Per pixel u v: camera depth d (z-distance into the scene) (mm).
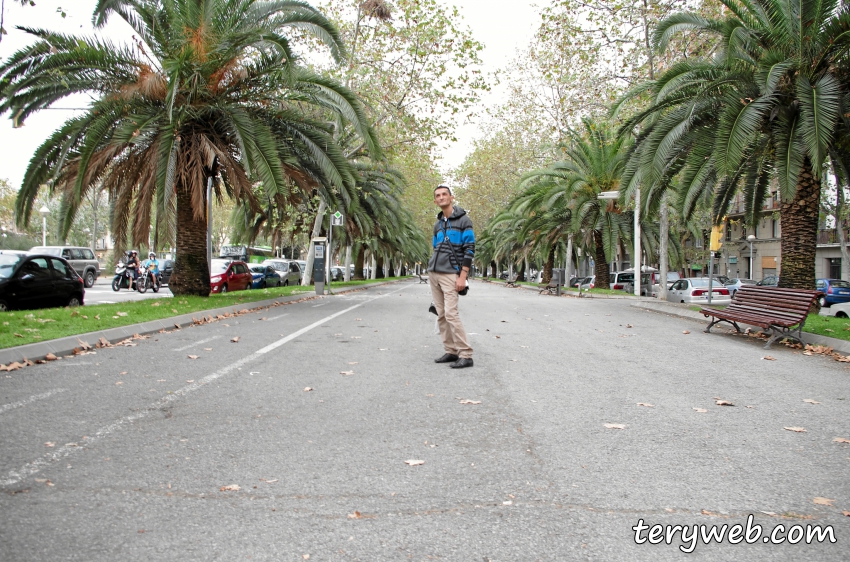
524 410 5098
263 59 14875
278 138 16078
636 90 14812
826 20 11875
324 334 10023
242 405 5160
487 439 4285
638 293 28391
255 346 8555
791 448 4152
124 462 3715
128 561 2543
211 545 2688
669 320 13812
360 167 26766
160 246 13664
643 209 15344
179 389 5715
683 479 3555
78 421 4590
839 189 15039
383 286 39500
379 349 8398
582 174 29609
